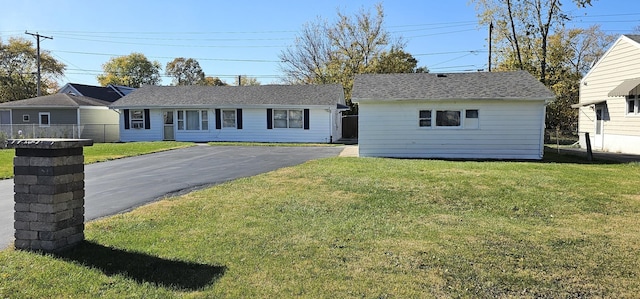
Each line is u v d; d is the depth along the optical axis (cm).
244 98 2417
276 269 364
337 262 382
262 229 488
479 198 675
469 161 1284
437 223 527
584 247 431
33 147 397
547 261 389
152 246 422
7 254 390
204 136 2395
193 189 791
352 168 1027
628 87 1480
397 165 1099
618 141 1656
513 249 423
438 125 1482
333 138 2353
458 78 1639
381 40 3491
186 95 2522
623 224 528
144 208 596
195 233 470
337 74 3488
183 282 336
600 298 315
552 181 821
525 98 1395
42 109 2564
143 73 6206
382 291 322
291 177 882
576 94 2811
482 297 315
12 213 594
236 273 354
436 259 392
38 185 400
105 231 475
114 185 838
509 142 1446
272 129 2336
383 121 1498
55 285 326
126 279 340
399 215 567
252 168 1119
